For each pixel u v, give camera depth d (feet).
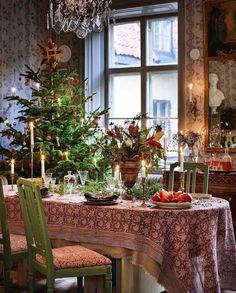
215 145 18.37
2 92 20.06
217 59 18.35
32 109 17.87
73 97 18.83
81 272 9.85
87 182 13.89
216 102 18.48
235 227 15.75
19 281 12.41
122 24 21.49
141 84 21.13
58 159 17.51
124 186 12.19
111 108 21.77
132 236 10.34
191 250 10.35
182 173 12.06
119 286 10.78
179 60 19.16
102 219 10.74
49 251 9.59
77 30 15.89
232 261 11.62
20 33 20.85
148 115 21.06
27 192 10.05
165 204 10.50
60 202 11.43
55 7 20.54
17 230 12.14
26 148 18.42
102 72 21.81
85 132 18.22
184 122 19.06
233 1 18.01
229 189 15.89
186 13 18.99
